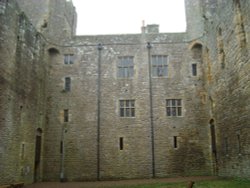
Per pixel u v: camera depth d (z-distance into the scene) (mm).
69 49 22391
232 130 16141
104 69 22031
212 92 19688
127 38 22578
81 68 22062
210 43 19906
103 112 21266
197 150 20422
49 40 21703
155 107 21266
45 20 21656
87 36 22672
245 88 14297
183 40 22281
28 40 18438
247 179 14227
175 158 20375
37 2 22078
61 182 19375
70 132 20969
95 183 17875
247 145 14180
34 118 19062
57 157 20562
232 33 15844
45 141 20797
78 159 20531
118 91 21625
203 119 20859
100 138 20812
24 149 17453
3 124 14945
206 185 13367
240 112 14984
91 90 21672
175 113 21172
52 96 21531
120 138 20812
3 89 15023
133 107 21375
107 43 22484
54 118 21188
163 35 22531
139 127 20953
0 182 14531
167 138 20719
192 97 21281
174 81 21672
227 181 14594
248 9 13773
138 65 22047
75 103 21438
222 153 17812
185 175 20078
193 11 22312
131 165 20344
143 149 20594
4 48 15234
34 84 19203
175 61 22016
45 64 21234
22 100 17312
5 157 15086
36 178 19531
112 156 20531
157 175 20125
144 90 21578
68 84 21859
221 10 17562
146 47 22328
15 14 16594
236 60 15359
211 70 19766
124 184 16156
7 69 15492
